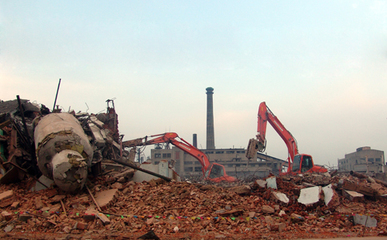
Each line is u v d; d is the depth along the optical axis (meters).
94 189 17.41
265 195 18.44
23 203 15.12
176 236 11.72
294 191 19.56
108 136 27.23
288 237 12.34
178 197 16.98
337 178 28.47
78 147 17.03
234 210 15.22
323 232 13.55
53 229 12.13
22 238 10.86
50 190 16.59
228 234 12.30
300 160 37.03
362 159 86.00
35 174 19.16
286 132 41.28
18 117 23.58
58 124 17.89
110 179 19.17
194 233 12.24
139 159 54.00
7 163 17.72
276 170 85.25
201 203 16.27
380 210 18.78
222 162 91.12
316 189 18.36
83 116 28.20
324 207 17.44
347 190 21.45
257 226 13.79
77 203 15.11
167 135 44.25
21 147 20.22
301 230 13.76
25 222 12.65
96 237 11.20
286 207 17.12
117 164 23.95
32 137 20.88
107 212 14.38
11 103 25.34
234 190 19.45
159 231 12.23
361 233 13.53
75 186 15.86
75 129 17.84
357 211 17.97
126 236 11.30
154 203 16.19
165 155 89.75
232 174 89.12
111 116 34.00
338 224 15.09
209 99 115.69
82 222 12.80
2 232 11.69
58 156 16.08
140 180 21.34
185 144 44.47
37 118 21.66
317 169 36.28
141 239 10.85
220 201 16.61
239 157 91.88
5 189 16.77
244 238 11.84
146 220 13.56
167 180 20.70
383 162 85.31
